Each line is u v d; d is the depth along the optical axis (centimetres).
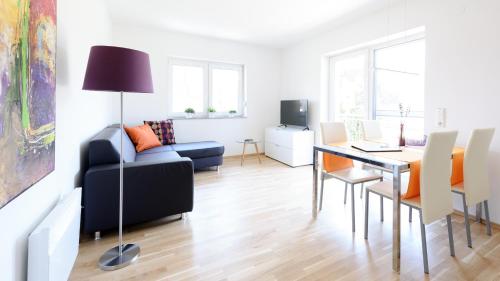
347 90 441
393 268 175
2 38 87
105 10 343
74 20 199
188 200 245
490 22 237
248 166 481
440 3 277
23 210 111
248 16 387
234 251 197
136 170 219
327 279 165
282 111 558
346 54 438
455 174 227
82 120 225
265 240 214
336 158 276
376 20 360
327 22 404
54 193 152
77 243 166
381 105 389
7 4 91
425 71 291
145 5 353
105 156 221
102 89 160
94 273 169
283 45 548
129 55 167
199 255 191
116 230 229
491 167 242
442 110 275
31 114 112
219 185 364
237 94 563
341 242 211
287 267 178
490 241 211
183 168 240
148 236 219
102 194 207
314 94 490
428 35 289
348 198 312
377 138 308
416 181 188
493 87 237
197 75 516
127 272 171
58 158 159
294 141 475
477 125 249
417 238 217
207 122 520
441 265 179
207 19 400
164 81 473
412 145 252
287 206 287
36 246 112
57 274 124
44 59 127
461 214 264
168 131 453
